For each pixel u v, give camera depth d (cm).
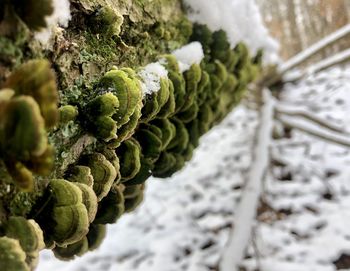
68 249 21
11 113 11
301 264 78
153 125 25
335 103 117
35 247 14
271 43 51
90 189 17
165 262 87
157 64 25
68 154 19
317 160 101
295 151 105
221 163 110
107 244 94
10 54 14
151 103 22
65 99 18
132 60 25
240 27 44
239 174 104
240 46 41
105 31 21
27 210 16
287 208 91
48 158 12
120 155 22
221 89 38
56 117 13
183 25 34
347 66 128
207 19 36
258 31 48
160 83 23
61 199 16
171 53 31
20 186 13
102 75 21
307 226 86
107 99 18
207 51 36
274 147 106
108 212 22
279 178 98
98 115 18
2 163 13
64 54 18
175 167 29
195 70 29
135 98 19
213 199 99
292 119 96
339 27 88
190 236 91
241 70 43
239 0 44
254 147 81
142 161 24
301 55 88
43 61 12
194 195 102
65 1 18
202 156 114
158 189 106
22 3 14
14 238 14
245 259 80
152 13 28
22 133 11
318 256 79
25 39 15
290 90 126
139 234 95
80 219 16
